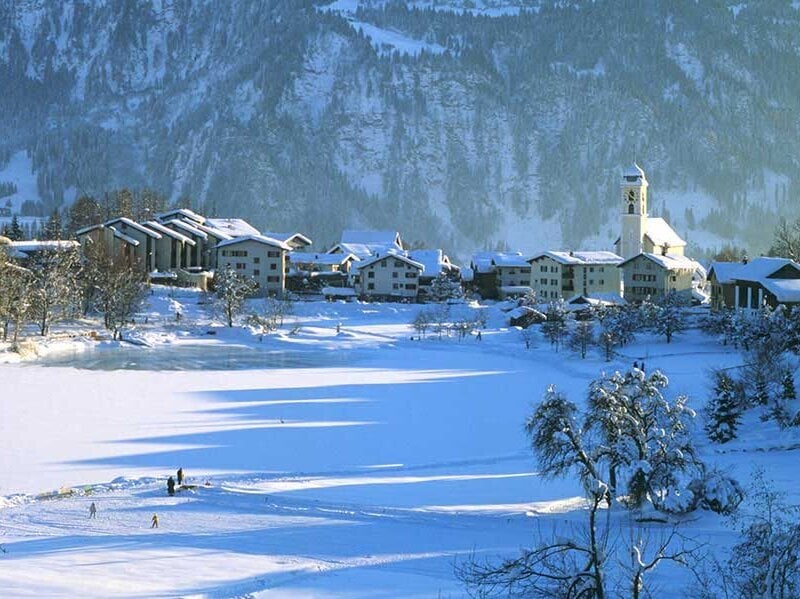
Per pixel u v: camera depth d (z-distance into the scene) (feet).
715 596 175.73
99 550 233.35
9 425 399.24
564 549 165.07
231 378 541.34
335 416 437.17
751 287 635.66
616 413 271.28
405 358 638.53
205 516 266.77
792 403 406.62
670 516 259.39
